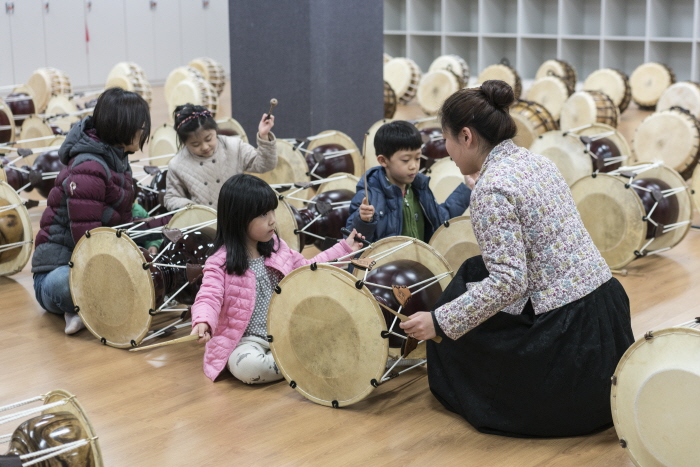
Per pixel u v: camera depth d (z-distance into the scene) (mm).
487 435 2598
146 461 2473
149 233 3412
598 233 4301
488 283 2305
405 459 2465
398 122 3268
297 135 6668
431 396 2893
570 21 12883
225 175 4027
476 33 13500
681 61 12250
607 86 10547
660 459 2211
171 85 9945
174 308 3615
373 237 3305
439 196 4867
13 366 3186
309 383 2822
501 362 2473
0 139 7078
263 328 3068
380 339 2594
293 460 2469
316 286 2680
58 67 12484
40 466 1920
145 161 6949
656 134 6523
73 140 3375
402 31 14297
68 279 3447
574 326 2402
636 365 2244
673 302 3885
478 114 2367
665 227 4316
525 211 2322
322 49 6520
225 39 14789
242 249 2977
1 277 4324
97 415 2775
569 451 2490
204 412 2793
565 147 5598
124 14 13172
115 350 3350
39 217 5480
